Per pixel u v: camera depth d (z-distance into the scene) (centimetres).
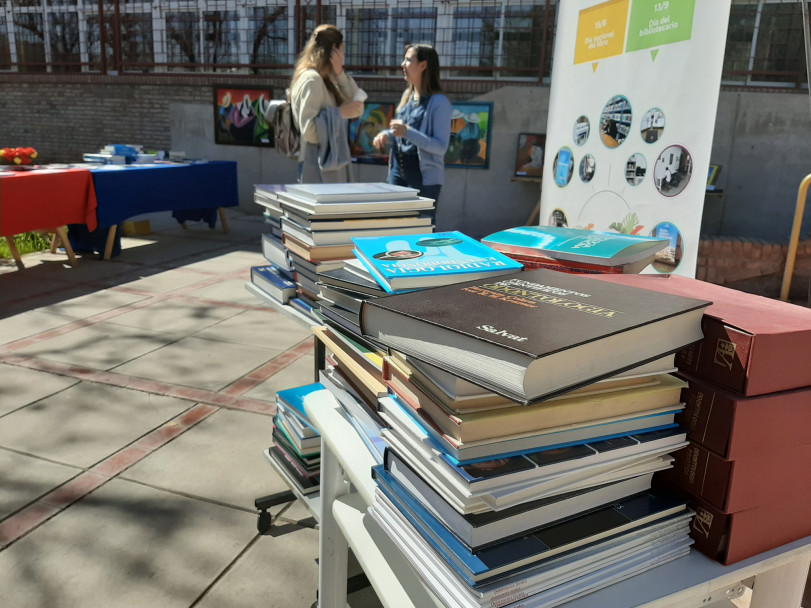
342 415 133
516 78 808
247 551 208
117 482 246
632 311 82
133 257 645
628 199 182
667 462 89
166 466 257
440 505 84
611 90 187
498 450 79
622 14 179
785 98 650
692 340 86
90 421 295
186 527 219
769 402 83
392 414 95
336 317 122
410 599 104
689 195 161
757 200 679
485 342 72
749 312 90
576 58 205
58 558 202
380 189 183
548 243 142
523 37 798
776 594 101
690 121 159
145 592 189
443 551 81
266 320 453
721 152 677
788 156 661
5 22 1034
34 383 337
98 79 973
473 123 789
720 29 151
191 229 805
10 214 503
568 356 72
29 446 271
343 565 146
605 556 83
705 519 88
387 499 97
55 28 1016
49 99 1017
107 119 990
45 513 225
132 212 624
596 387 83
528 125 773
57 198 546
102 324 437
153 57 973
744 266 596
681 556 89
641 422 87
